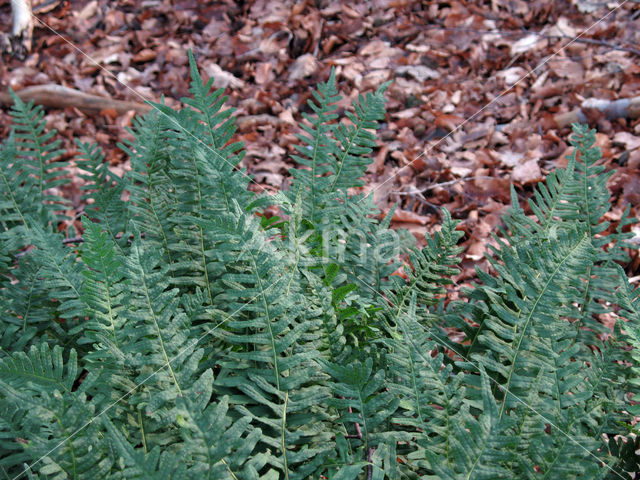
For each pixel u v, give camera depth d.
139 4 5.26
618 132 3.38
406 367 0.80
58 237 0.98
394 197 3.33
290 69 4.51
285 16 4.86
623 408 0.91
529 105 3.76
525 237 1.10
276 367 0.81
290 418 0.84
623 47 3.96
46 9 5.09
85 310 0.80
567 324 0.98
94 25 5.11
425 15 4.79
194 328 0.89
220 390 0.89
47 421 0.69
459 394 0.78
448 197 3.27
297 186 1.21
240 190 1.02
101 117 4.37
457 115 3.78
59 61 4.77
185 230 1.04
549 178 1.14
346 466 0.71
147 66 4.81
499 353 0.97
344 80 4.38
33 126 1.32
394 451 0.77
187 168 1.06
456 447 0.70
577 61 3.94
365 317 1.03
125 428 0.81
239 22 4.96
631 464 0.89
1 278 1.13
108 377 0.83
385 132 3.78
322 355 0.92
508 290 0.86
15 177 1.26
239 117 4.13
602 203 1.11
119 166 3.96
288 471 0.76
